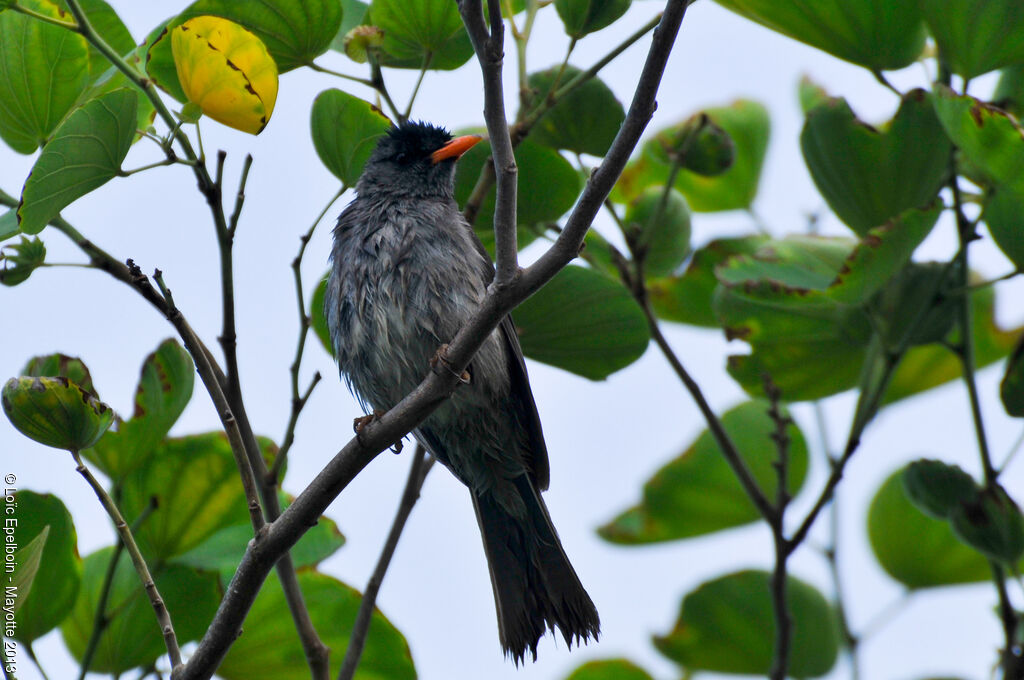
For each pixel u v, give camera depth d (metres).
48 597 7.66
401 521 7.71
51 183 6.32
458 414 9.13
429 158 9.48
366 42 7.71
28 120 7.55
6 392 6.14
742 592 9.54
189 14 7.48
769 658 9.52
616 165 5.86
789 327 8.99
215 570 8.15
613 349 8.65
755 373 9.35
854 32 8.05
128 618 7.98
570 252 6.09
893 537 9.71
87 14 8.28
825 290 7.85
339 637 8.30
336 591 8.33
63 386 6.14
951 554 9.59
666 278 10.18
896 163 8.18
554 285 8.27
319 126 7.65
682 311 10.34
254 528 6.36
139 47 7.98
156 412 7.79
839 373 9.27
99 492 6.39
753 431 9.91
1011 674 7.52
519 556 8.98
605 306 8.40
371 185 9.50
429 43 8.17
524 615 8.50
